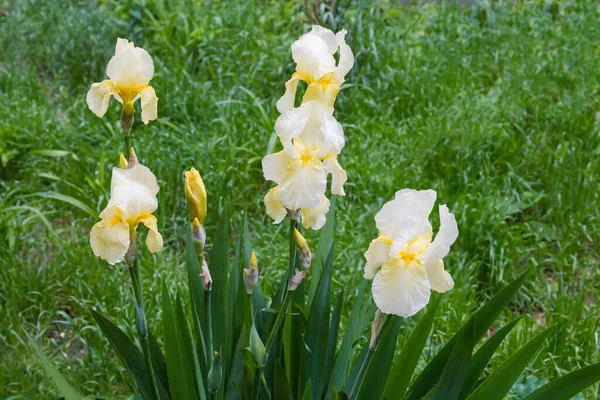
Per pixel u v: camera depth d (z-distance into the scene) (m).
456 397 1.62
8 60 3.96
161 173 2.98
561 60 3.80
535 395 1.65
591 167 3.08
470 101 3.47
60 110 3.62
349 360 1.80
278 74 3.78
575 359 2.27
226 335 1.74
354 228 2.77
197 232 1.60
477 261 2.66
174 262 2.60
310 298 1.83
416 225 1.51
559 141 3.30
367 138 3.31
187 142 3.14
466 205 2.75
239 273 1.78
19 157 3.21
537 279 2.63
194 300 1.76
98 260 2.58
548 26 4.28
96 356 2.27
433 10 4.67
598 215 2.86
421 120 3.44
